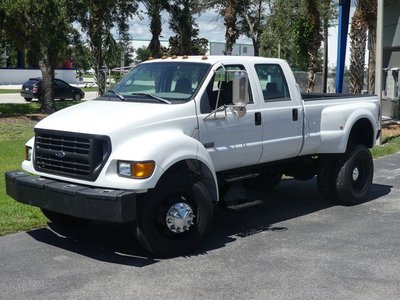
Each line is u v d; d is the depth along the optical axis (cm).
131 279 555
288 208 855
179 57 724
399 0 2061
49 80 2275
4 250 646
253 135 703
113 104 669
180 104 638
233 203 702
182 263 603
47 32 1970
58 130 618
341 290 524
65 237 699
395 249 645
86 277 561
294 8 2830
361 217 795
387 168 1198
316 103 800
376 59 1543
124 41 2464
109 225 754
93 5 2172
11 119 2025
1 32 2216
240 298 507
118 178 577
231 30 2211
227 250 647
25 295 514
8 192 666
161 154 587
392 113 2184
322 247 655
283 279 553
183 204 615
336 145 817
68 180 612
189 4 2589
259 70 727
